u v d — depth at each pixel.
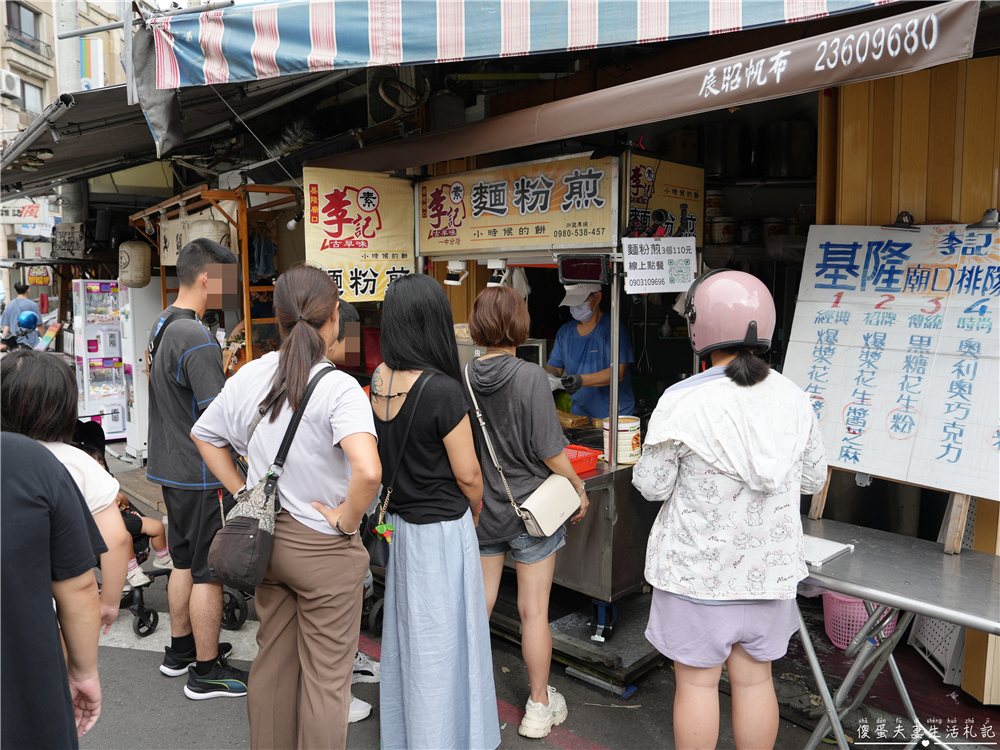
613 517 2.93
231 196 4.64
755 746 1.98
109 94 3.38
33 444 1.46
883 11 2.76
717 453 1.86
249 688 2.08
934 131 2.66
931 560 2.26
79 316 7.07
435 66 4.59
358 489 1.82
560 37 2.43
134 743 2.57
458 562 2.12
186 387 2.73
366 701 2.85
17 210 9.25
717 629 1.91
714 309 1.93
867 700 2.78
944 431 2.37
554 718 2.63
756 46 3.60
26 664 1.38
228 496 2.81
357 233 3.62
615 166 2.87
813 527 2.58
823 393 2.69
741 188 4.92
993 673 2.65
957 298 2.44
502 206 3.33
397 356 2.10
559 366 4.01
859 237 2.73
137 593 3.43
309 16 2.73
